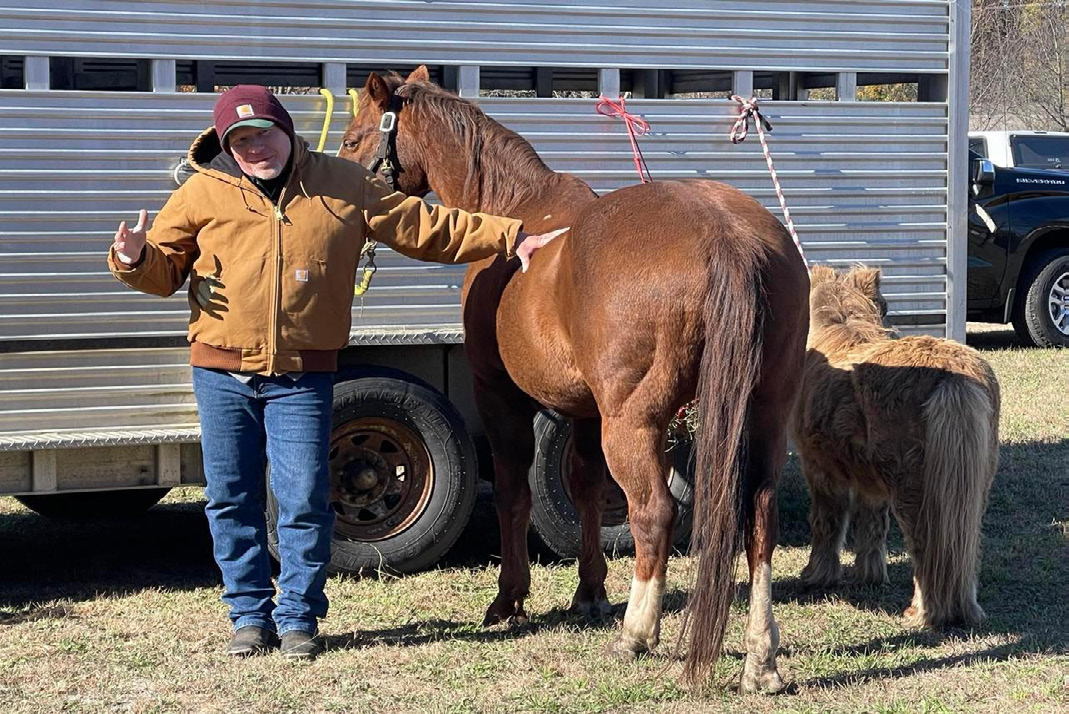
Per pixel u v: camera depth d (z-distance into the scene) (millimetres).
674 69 6020
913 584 5301
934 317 6496
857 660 4434
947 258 6488
